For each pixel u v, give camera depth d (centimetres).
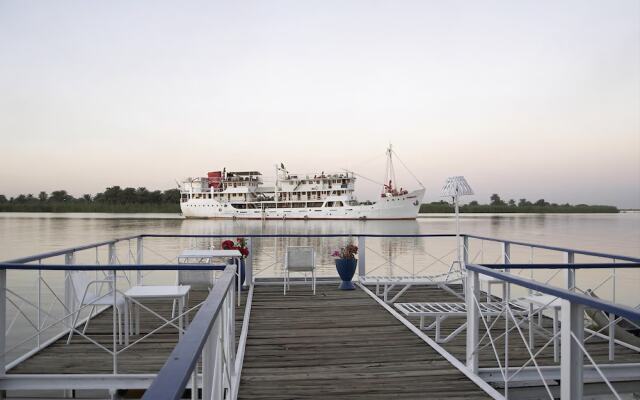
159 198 14825
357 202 7588
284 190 7675
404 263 2055
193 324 151
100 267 384
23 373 428
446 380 387
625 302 1112
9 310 1073
